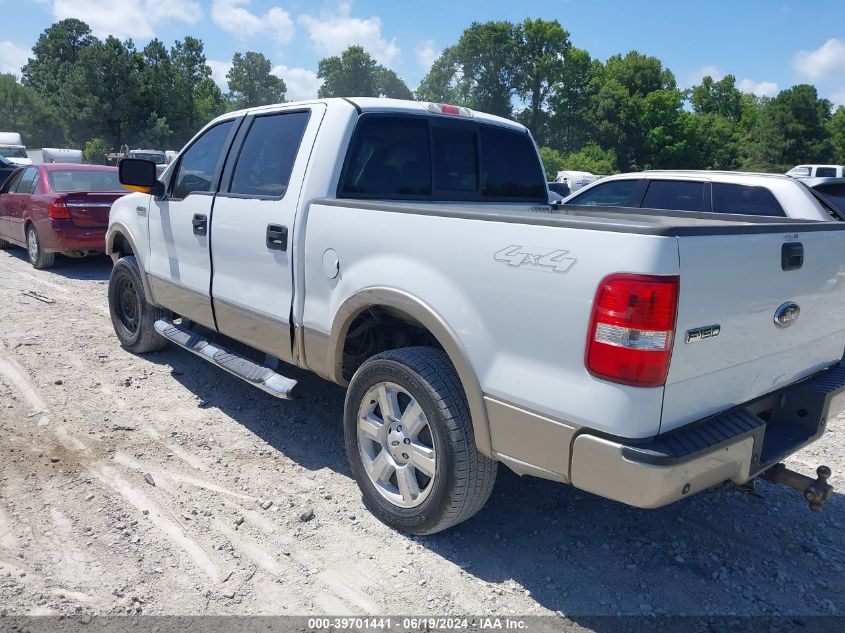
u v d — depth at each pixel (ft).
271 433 14.33
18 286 28.27
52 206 30.32
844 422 16.40
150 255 17.01
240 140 14.16
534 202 16.12
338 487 12.17
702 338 7.88
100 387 16.46
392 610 8.98
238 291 13.57
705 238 7.72
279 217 12.21
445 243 9.33
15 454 12.73
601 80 268.21
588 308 7.73
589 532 11.03
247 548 10.18
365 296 10.45
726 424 8.36
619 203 23.04
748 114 319.27
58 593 8.94
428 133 13.53
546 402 8.25
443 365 9.83
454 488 9.58
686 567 10.19
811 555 10.62
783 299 9.11
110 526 10.53
